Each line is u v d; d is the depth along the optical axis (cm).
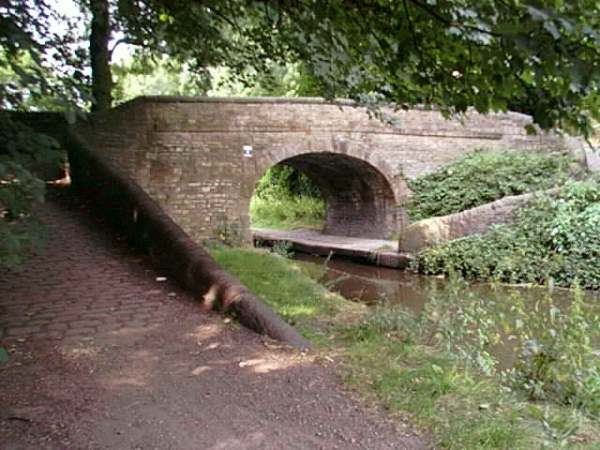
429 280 1231
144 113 1302
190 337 503
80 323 530
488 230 1277
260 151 1425
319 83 600
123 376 414
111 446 309
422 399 367
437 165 1681
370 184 1777
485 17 240
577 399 387
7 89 306
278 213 2497
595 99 268
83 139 1177
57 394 378
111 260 751
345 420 344
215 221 1384
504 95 288
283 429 333
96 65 1315
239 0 517
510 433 318
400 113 1616
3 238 312
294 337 496
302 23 399
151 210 801
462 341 543
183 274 660
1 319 531
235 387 395
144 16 604
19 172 296
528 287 1071
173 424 338
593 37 215
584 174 1396
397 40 326
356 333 529
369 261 1493
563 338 454
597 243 1080
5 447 302
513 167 1529
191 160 1355
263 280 848
